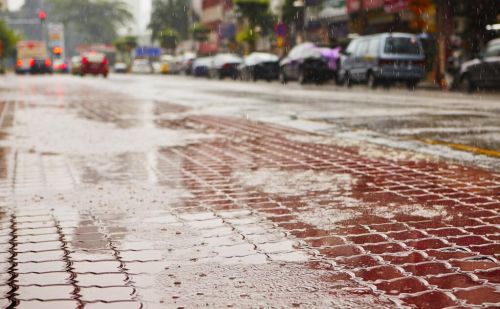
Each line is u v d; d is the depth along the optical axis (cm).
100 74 4641
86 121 1066
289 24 4309
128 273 295
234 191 488
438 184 504
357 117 1099
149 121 1063
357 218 398
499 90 2014
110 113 1236
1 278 290
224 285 277
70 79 3944
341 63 2514
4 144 777
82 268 303
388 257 316
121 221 397
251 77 3359
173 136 851
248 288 273
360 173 560
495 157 635
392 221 389
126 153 698
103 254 326
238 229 374
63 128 956
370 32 3541
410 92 2042
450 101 1505
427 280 281
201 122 1045
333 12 3853
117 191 492
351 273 292
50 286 278
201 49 7425
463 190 480
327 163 618
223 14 6881
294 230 371
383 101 1535
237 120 1078
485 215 402
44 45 5919
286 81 2980
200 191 489
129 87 2573
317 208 427
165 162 634
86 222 395
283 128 945
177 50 8775
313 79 2762
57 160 651
